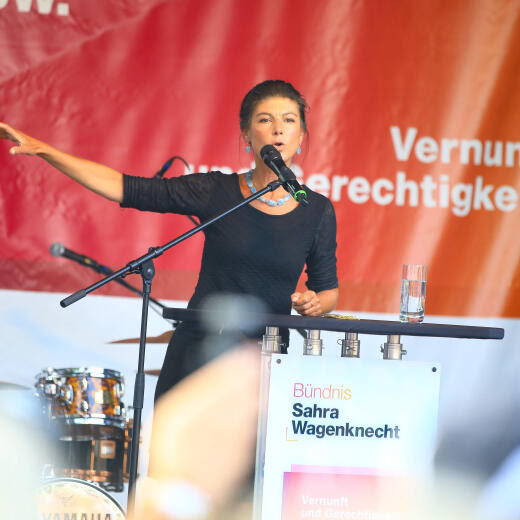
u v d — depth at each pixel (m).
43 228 15.60
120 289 15.71
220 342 10.40
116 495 14.09
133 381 15.57
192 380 10.38
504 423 16.16
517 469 16.05
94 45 15.71
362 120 16.30
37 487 10.15
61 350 15.48
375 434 8.94
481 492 15.87
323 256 11.32
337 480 8.82
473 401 16.12
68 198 15.67
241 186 11.04
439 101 16.42
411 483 8.99
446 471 15.91
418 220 16.38
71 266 15.63
